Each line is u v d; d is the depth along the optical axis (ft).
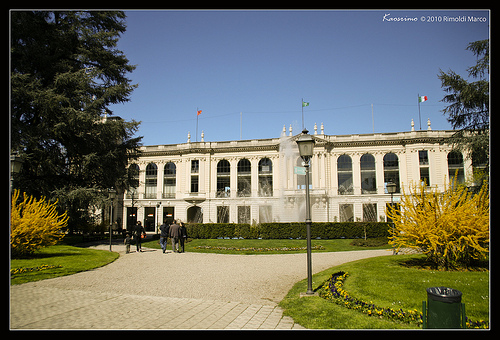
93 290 33.73
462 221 37.04
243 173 190.29
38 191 82.23
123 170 95.14
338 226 105.09
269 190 186.80
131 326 22.70
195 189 193.26
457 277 34.14
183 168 194.29
